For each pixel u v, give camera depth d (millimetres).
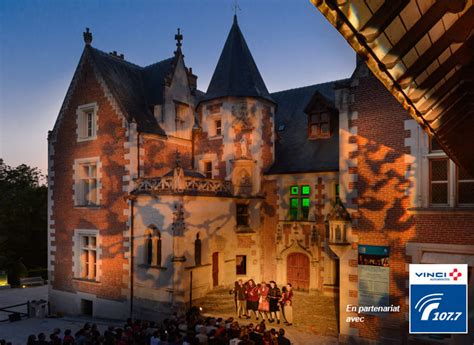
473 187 11203
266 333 9961
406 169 12008
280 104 23672
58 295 20188
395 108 12297
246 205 19312
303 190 19062
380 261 12219
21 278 29391
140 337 10789
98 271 18453
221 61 20578
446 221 11320
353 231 12766
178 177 15680
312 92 22906
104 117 18703
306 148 19938
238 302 15242
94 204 19125
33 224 34500
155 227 16516
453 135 4410
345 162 13070
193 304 15805
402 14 2160
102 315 18109
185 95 20547
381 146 12477
